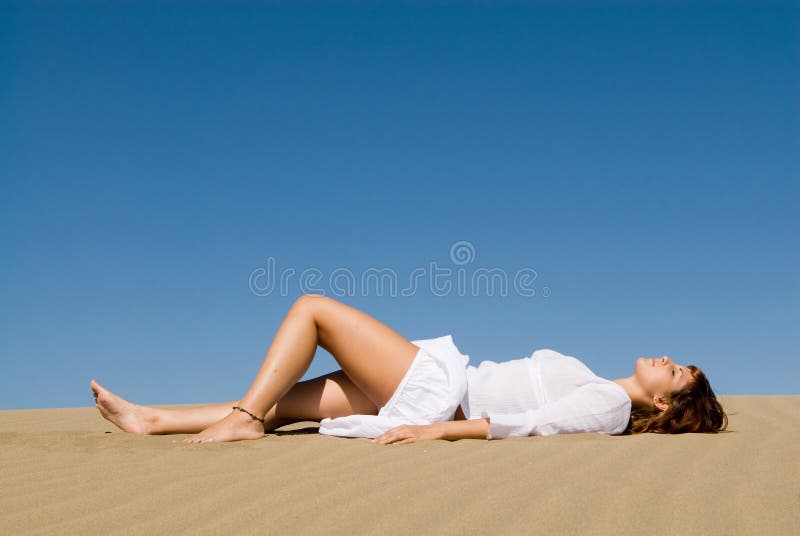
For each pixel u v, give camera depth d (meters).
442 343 4.29
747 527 2.12
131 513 2.26
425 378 4.12
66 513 2.27
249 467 2.96
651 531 2.09
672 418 4.27
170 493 2.49
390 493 2.48
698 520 2.19
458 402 4.12
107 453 3.31
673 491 2.52
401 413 4.14
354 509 2.29
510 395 4.27
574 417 4.07
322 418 4.43
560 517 2.21
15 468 2.93
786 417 4.87
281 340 4.09
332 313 4.15
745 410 5.32
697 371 4.34
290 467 2.96
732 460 3.06
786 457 3.13
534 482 2.64
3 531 2.10
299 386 4.44
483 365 4.51
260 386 3.99
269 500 2.39
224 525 2.13
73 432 3.98
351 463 3.04
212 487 2.57
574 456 3.15
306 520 2.18
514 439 3.77
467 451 3.31
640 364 4.44
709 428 4.24
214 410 4.28
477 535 2.05
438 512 2.26
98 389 4.23
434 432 3.83
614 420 4.15
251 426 3.93
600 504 2.35
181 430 4.25
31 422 5.34
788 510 2.28
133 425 4.22
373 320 4.24
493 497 2.43
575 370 4.27
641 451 3.28
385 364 4.14
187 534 2.06
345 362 4.20
